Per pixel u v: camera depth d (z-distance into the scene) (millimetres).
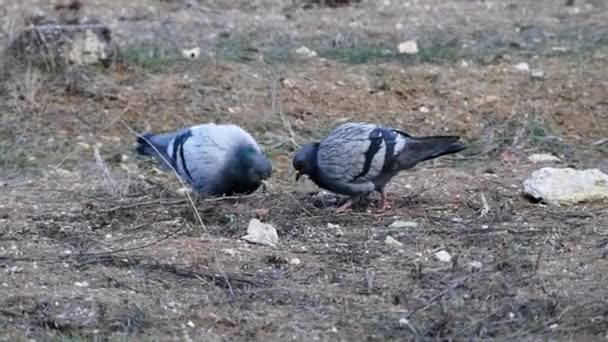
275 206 12492
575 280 10438
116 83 16484
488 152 15172
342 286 10383
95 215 12266
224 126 12695
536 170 13883
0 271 10602
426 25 20188
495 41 19078
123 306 9852
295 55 17906
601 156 15188
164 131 15547
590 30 19938
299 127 15664
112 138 15375
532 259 10883
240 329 9531
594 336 9344
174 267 10703
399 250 11203
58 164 14547
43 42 16625
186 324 9594
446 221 12016
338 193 12148
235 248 11211
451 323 9594
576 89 16859
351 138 11844
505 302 9969
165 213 12281
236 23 20031
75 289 10203
